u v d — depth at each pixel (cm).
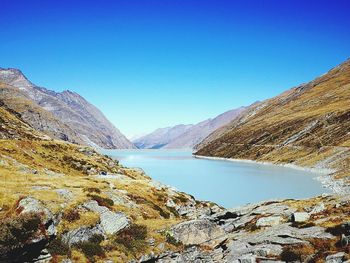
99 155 11938
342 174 12706
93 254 3544
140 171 12175
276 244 3756
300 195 10062
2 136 11369
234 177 14938
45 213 3494
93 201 4281
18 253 3067
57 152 9806
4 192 3784
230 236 4534
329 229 3806
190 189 11731
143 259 3812
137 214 4738
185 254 4059
